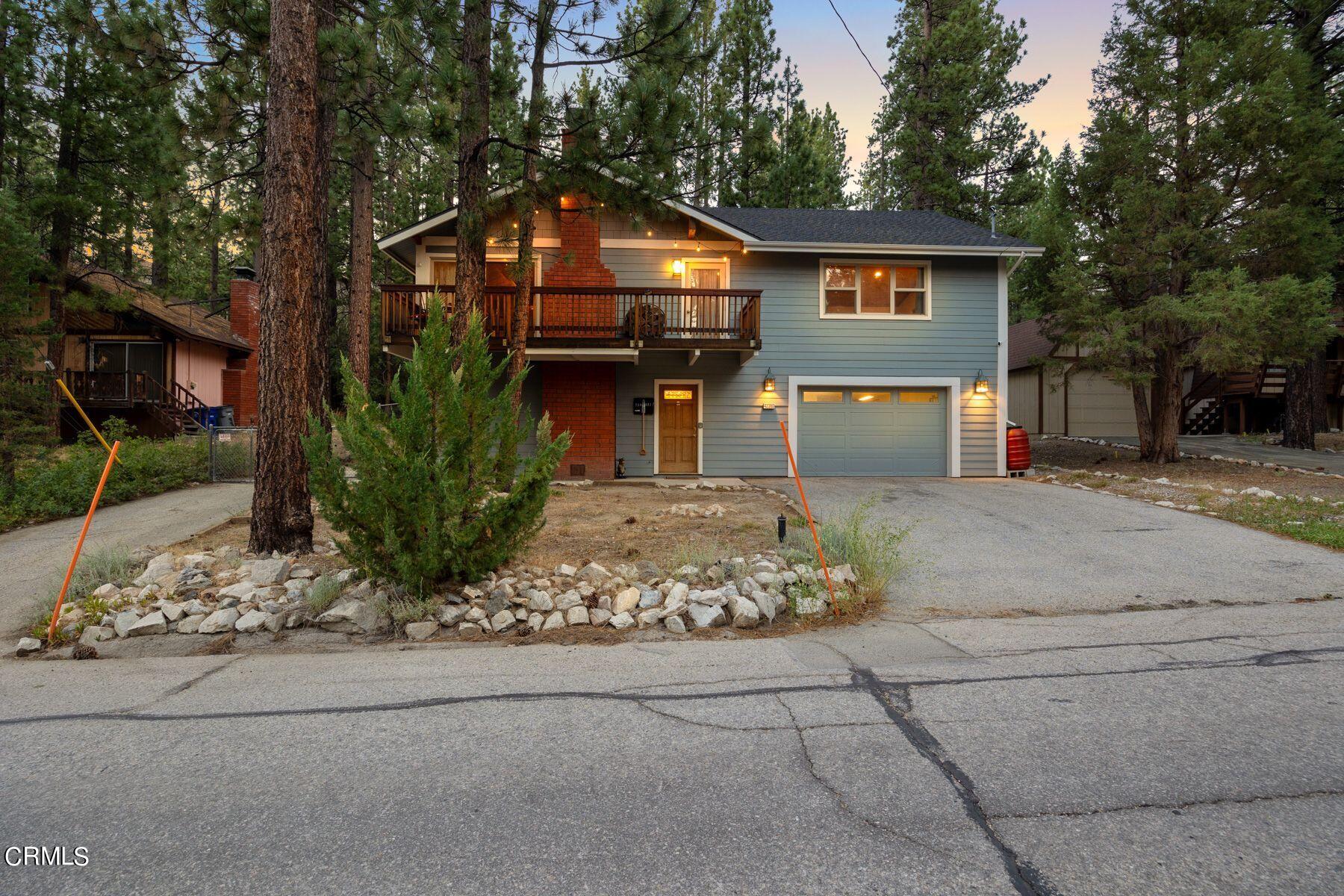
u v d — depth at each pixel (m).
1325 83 17.48
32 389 10.23
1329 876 2.22
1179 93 14.06
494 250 14.37
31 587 6.25
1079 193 15.58
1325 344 14.26
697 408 15.30
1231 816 2.59
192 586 5.71
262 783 2.90
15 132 14.66
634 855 2.36
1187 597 6.12
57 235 15.03
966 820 2.57
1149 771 2.95
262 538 6.86
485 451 5.80
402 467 5.25
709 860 2.33
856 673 4.28
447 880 2.22
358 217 17.08
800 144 24.41
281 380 6.89
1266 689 3.91
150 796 2.79
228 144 12.13
